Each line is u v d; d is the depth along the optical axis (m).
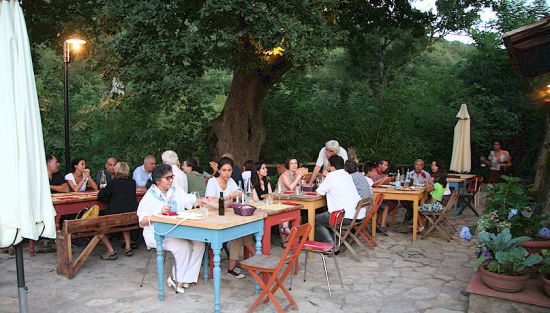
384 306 4.66
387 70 21.83
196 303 4.67
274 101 13.42
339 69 20.91
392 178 10.04
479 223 5.24
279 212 5.32
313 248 5.02
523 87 17.45
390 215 10.35
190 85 8.19
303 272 5.82
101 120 13.12
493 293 4.34
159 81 8.40
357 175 7.13
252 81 10.88
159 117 12.93
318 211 7.89
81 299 4.77
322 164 8.29
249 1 7.28
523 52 5.61
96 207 6.08
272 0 7.69
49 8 11.29
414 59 23.86
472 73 19.25
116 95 12.70
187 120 12.40
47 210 3.50
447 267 6.15
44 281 5.33
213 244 4.34
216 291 4.35
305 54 7.60
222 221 4.45
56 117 13.58
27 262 6.11
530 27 5.10
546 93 7.86
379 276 5.70
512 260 4.32
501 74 18.83
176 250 4.93
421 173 9.24
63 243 5.48
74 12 11.41
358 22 12.79
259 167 7.71
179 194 5.41
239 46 8.07
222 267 5.89
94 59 10.69
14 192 3.34
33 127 3.43
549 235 5.02
